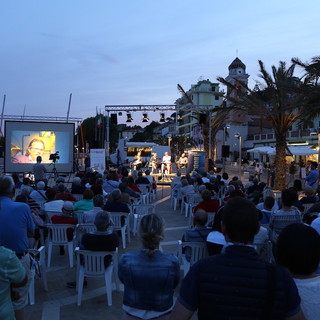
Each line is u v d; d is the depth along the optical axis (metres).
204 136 30.11
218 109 20.17
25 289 3.46
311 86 14.39
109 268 4.95
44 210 7.52
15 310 3.40
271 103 17.64
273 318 1.65
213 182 12.22
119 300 5.05
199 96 74.44
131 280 2.72
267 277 1.69
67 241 6.54
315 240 1.94
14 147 20.41
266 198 6.44
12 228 3.66
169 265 2.75
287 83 15.48
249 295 1.67
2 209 3.71
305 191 8.18
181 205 13.20
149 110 25.58
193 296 1.74
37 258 5.39
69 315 4.59
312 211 6.21
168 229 9.92
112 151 68.00
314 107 15.16
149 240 2.76
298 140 37.34
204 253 5.26
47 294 5.28
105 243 4.85
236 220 1.83
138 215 9.38
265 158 46.41
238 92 18.81
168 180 23.11
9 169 20.34
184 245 5.26
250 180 12.38
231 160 56.38
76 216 7.44
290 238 1.96
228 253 1.79
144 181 13.82
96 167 20.58
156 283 2.70
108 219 4.95
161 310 2.72
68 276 6.07
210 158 27.78
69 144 21.20
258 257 1.78
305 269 1.95
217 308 1.68
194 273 1.77
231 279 1.70
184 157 28.64
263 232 5.30
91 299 5.10
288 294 1.68
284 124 17.45
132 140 116.62
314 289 1.95
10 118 22.73
